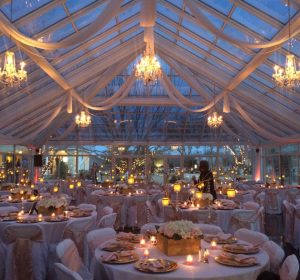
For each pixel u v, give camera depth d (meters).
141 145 22.67
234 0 8.70
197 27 10.77
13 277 5.61
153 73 9.12
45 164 22.53
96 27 7.61
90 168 22.72
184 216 7.70
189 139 22.58
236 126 19.48
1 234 6.23
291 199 13.36
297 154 18.00
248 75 12.42
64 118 18.55
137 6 10.80
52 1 8.49
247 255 3.98
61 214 7.05
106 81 13.55
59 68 11.93
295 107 13.08
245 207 8.55
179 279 3.29
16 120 14.28
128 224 11.16
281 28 8.72
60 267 3.38
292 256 3.69
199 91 13.96
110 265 3.66
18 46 9.26
